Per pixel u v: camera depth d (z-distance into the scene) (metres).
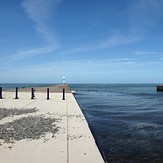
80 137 9.70
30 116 14.79
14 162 6.70
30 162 6.71
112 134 12.44
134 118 18.53
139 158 8.59
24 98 29.30
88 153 7.67
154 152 9.30
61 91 47.28
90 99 41.84
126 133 12.70
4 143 8.54
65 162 6.80
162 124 15.59
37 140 9.05
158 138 11.57
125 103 33.25
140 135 12.23
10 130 10.48
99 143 10.57
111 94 62.34
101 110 24.17
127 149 9.68
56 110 18.11
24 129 10.72
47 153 7.55
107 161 8.25
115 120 17.42
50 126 11.61
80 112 17.06
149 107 27.62
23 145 8.36
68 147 8.27
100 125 15.20
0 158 7.00
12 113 16.11
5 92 41.28
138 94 63.09
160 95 57.62
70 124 12.39
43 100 26.95
